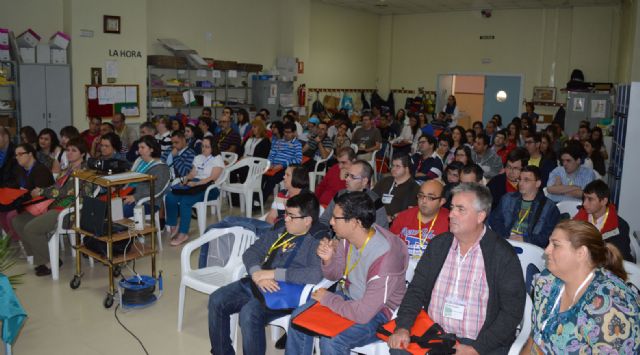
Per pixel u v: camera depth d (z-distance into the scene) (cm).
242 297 321
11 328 287
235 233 390
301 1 1246
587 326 195
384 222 364
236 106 1146
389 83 1559
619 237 356
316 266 299
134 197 507
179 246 551
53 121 848
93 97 889
